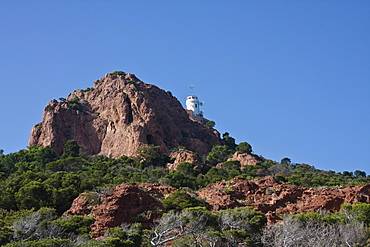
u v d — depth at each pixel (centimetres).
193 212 8969
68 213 10062
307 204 10850
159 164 17312
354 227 8900
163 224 8794
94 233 9206
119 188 10388
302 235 8588
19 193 11550
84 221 9481
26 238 8744
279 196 11175
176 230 8912
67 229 9106
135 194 10194
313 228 8875
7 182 12912
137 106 19912
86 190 11631
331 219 9344
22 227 9062
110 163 16988
